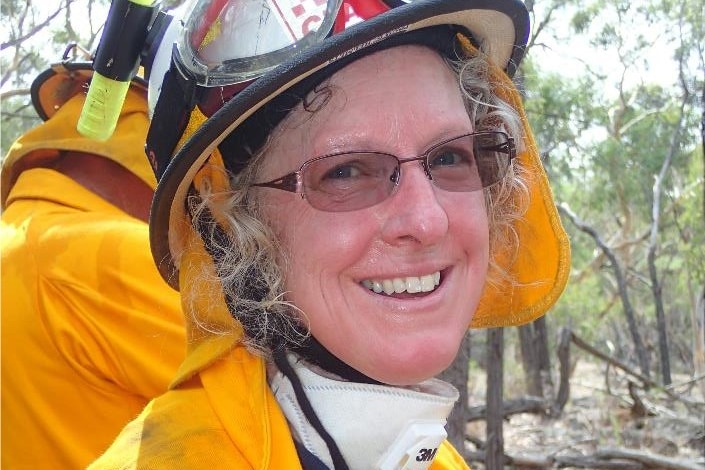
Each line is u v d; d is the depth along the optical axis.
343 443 1.10
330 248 1.09
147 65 1.25
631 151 14.34
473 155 1.20
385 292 1.12
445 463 1.45
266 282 1.13
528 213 1.44
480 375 11.16
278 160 1.12
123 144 2.01
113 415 1.68
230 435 1.02
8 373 1.68
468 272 1.18
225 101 1.07
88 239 1.70
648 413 6.75
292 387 1.13
